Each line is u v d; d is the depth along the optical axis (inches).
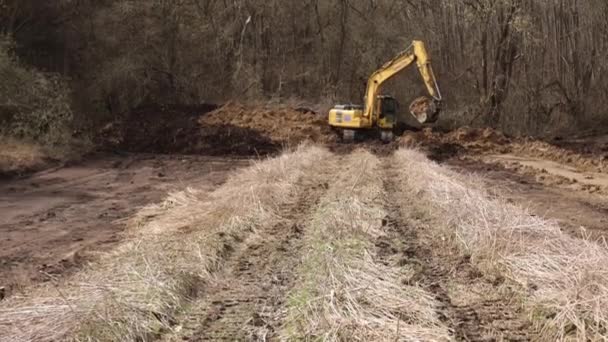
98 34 1226.0
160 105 1160.2
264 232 377.7
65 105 874.1
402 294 246.8
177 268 275.0
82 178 690.8
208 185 631.8
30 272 321.1
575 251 288.7
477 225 338.6
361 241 317.1
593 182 650.8
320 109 1284.4
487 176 692.7
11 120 824.9
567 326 224.4
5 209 504.1
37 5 1126.4
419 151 860.0
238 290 275.1
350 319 216.5
